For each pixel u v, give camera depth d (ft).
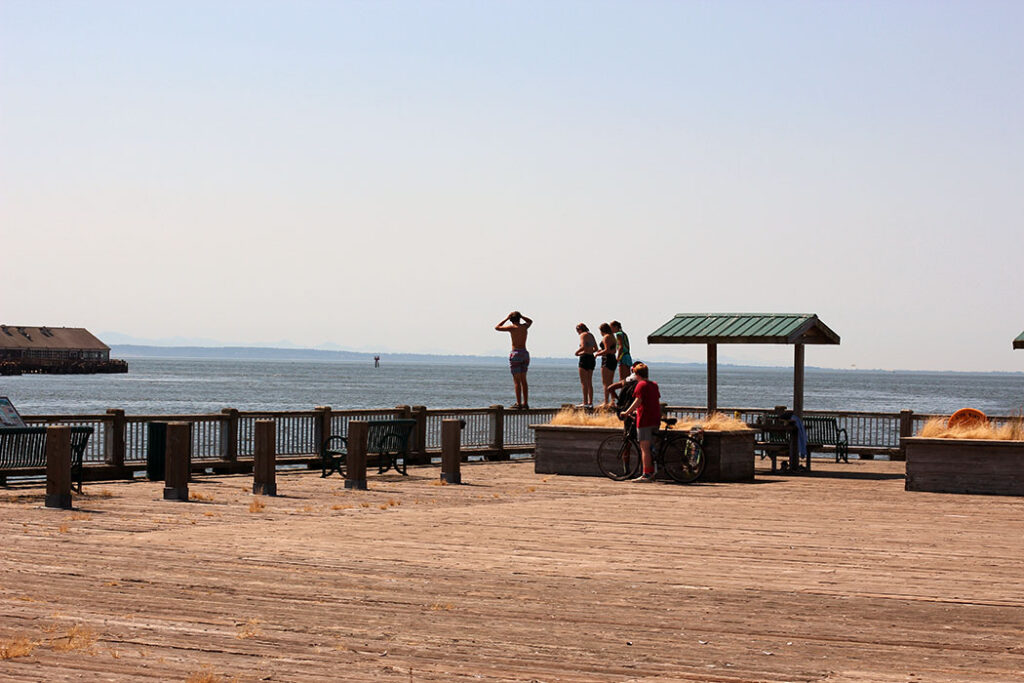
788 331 71.97
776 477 69.77
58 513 49.32
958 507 53.67
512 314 86.48
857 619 29.30
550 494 58.75
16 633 26.96
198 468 67.92
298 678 23.20
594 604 31.01
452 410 80.53
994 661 24.99
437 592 32.45
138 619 28.63
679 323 76.84
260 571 35.42
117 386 456.45
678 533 44.24
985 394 560.61
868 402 374.84
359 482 60.29
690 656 25.43
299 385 496.64
